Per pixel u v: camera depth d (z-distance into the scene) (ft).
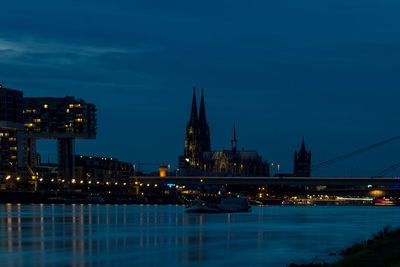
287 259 358.43
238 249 408.46
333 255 371.97
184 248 411.95
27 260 347.15
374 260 243.40
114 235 502.79
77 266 325.21
